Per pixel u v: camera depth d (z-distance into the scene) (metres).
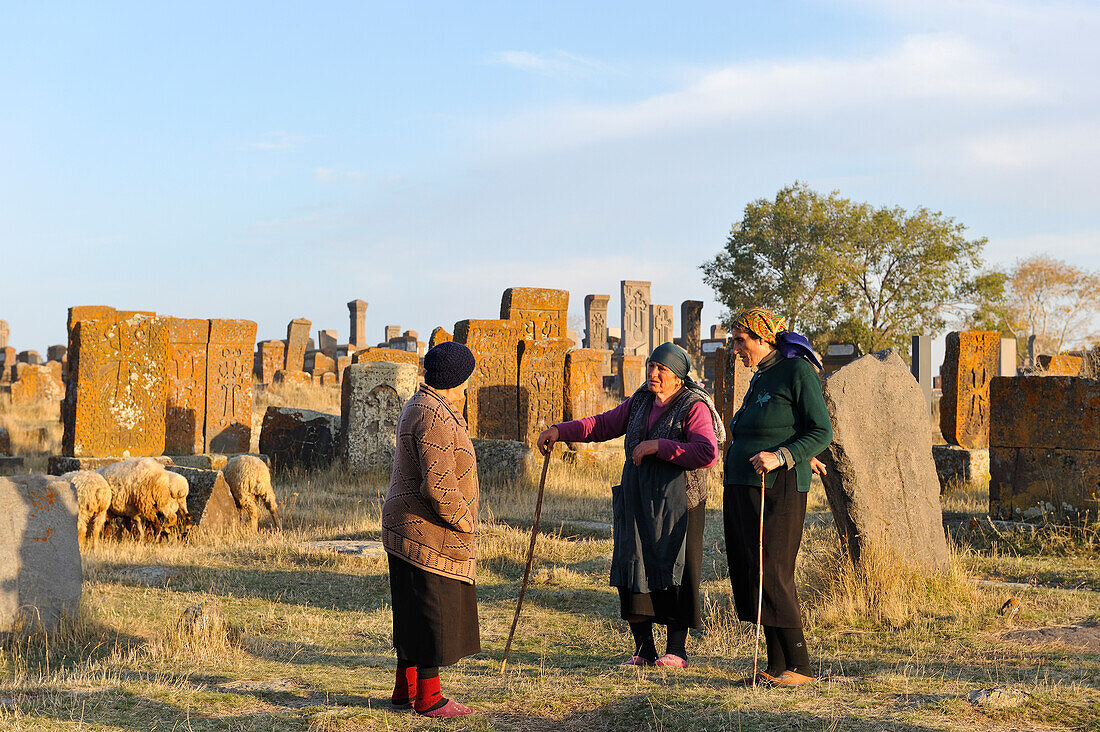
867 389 7.69
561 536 11.50
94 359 14.32
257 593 8.44
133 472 10.86
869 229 41.59
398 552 4.57
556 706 4.65
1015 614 6.71
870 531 7.51
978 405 16.72
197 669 5.70
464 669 5.76
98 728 4.42
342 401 18.44
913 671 5.21
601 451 19.02
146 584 8.62
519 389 19.11
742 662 5.75
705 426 5.46
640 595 5.46
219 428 22.06
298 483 17.17
